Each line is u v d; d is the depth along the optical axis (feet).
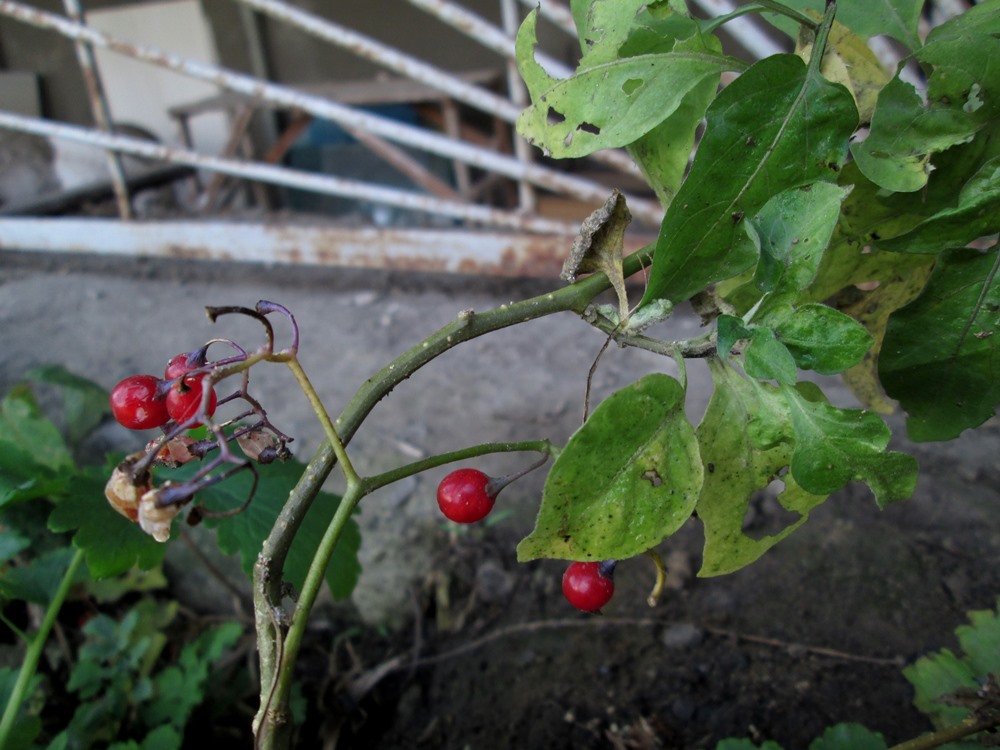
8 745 0.70
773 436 0.41
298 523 0.39
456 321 0.40
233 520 0.71
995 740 0.57
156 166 2.57
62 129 1.74
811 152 0.39
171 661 1.01
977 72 0.39
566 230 1.51
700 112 0.45
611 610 0.93
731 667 0.85
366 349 1.47
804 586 0.91
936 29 0.43
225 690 0.94
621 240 0.41
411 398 1.31
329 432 0.38
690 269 0.41
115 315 1.71
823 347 0.36
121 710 0.85
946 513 0.96
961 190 0.41
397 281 1.73
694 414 1.18
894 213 0.48
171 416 0.40
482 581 1.00
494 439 1.19
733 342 0.37
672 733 0.81
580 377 1.33
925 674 0.64
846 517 0.98
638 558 0.97
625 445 0.37
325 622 1.03
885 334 0.45
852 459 0.37
